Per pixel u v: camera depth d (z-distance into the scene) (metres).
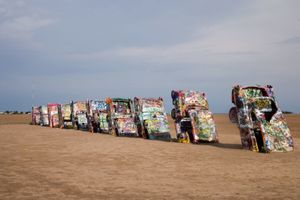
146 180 7.86
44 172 8.70
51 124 27.98
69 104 26.92
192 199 6.25
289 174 8.58
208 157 11.41
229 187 7.19
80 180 7.82
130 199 6.25
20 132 21.64
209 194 6.61
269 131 13.18
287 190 6.91
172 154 12.04
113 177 8.16
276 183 7.57
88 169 9.14
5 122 38.50
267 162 10.46
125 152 12.39
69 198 6.30
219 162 10.40
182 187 7.20
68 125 26.64
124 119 20.36
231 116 14.65
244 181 7.77
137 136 19.75
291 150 13.27
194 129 16.12
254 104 13.64
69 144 14.86
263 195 6.51
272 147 12.92
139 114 19.00
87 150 12.88
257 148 13.13
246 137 13.66
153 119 18.61
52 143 15.23
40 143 15.22
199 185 7.38
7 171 8.79
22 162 10.16
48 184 7.41
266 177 8.22
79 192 6.74
